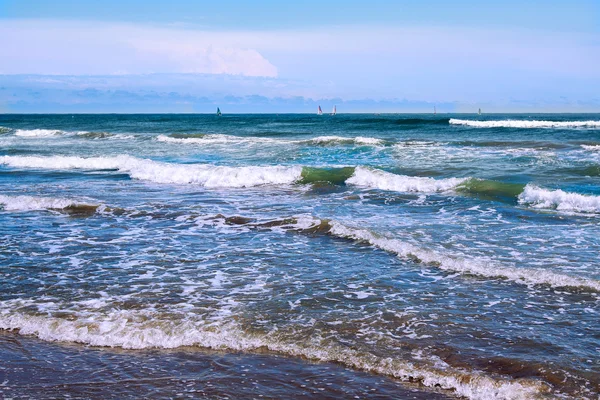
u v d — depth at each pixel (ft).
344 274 26.91
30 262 29.27
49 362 18.08
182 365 17.78
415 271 27.25
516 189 49.29
